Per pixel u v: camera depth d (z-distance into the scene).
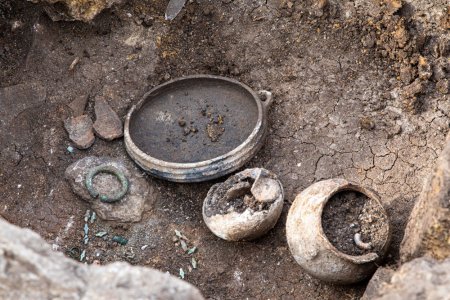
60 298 4.48
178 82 7.45
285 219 6.76
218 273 6.61
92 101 7.47
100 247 6.80
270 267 6.58
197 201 7.00
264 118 7.05
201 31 7.80
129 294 4.48
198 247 6.76
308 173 7.00
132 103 7.50
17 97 7.32
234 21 7.81
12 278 4.49
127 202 6.92
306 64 7.54
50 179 7.07
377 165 6.94
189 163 6.81
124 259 6.73
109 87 7.53
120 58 7.66
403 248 5.94
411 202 6.70
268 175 6.61
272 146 7.18
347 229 6.16
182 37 7.79
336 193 6.24
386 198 6.76
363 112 7.23
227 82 7.40
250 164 7.10
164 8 7.89
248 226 6.40
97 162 7.13
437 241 5.44
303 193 6.25
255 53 7.65
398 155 6.96
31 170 7.08
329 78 7.44
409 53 7.32
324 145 7.12
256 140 6.93
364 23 7.56
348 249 6.08
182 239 6.80
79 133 7.25
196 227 6.87
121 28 7.77
